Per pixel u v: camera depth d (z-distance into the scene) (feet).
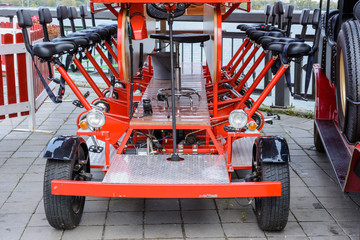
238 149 14.55
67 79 13.24
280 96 23.73
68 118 22.59
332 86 16.61
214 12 12.18
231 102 16.25
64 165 11.37
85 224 12.40
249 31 17.83
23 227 12.23
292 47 12.22
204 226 12.30
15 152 17.85
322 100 16.70
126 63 12.10
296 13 23.16
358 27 11.62
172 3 11.28
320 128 15.84
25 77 20.11
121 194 10.48
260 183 10.53
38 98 21.12
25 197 14.02
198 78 18.98
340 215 13.02
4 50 19.33
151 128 12.35
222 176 10.86
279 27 17.70
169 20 11.30
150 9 15.28
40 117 22.72
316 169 16.44
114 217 12.82
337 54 12.64
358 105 11.20
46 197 11.33
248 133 11.41
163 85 17.63
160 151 13.05
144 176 10.83
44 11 14.99
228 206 13.52
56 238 11.66
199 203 13.73
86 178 12.24
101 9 13.99
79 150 12.11
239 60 20.13
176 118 12.80
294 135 20.22
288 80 12.71
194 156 12.11
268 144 11.48
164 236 11.75
